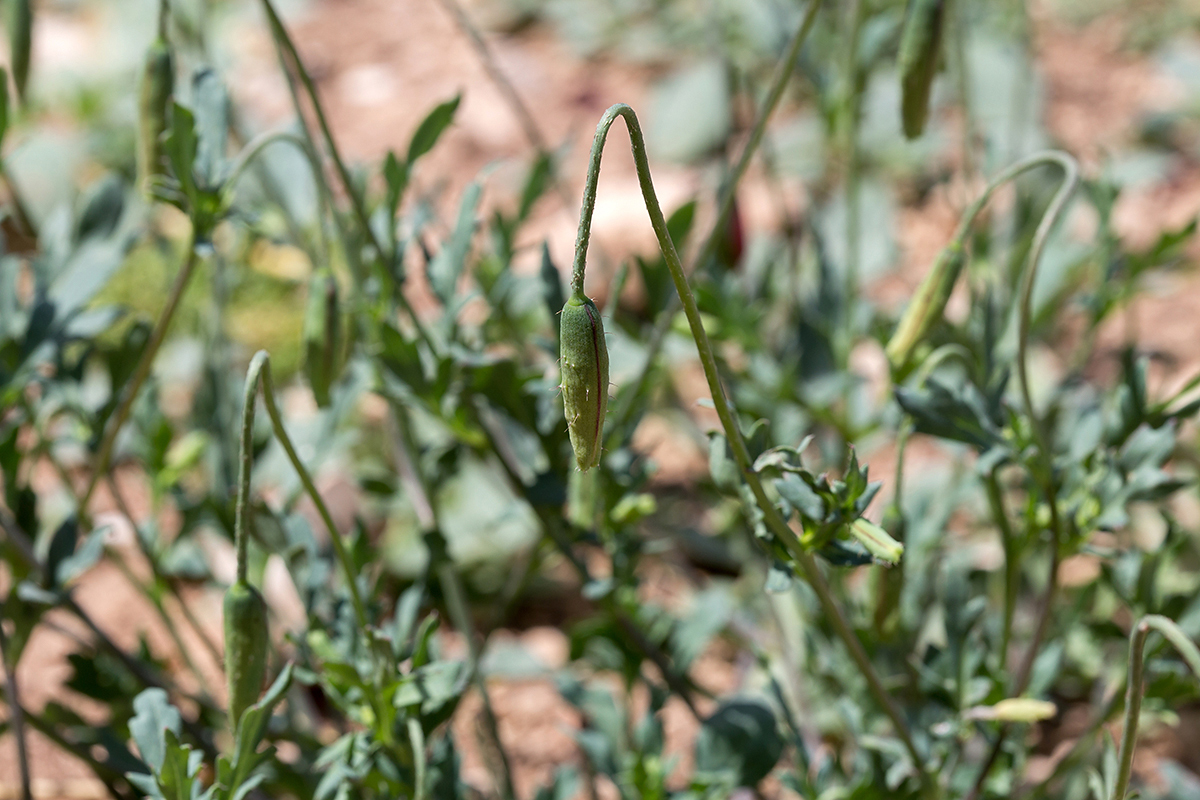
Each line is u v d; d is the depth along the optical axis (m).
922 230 0.80
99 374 0.66
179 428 0.61
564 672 0.51
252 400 0.37
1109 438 0.43
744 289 0.56
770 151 0.58
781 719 0.46
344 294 0.48
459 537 0.59
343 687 0.41
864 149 0.78
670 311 0.44
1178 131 0.86
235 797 0.38
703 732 0.45
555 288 0.45
